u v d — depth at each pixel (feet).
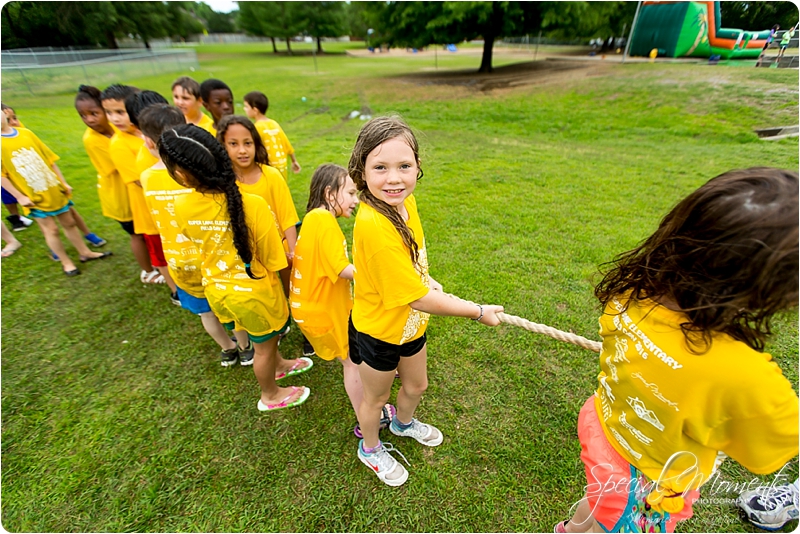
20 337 9.78
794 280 2.65
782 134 24.68
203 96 11.63
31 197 11.28
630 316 3.63
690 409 3.23
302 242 6.72
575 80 41.55
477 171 20.71
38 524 6.06
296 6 127.85
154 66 74.95
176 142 5.20
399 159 3.88
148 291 11.57
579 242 13.12
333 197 6.63
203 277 6.39
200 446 7.11
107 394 8.18
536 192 17.61
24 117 35.19
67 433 7.38
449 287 10.94
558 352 8.73
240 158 7.57
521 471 6.55
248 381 8.40
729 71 36.60
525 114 33.37
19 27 84.23
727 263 2.70
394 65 80.74
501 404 7.64
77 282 12.05
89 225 15.79
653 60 53.98
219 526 6.01
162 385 8.36
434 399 7.80
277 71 74.49
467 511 6.09
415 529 5.92
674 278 3.07
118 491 6.46
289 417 7.55
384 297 4.46
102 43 101.91
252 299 6.18
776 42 41.27
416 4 53.72
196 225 5.80
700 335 2.98
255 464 6.79
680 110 29.78
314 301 7.06
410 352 5.46
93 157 10.15
